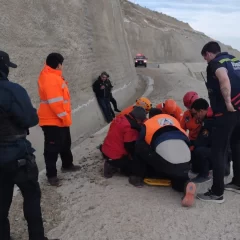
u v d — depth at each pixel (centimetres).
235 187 459
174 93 1535
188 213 409
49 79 478
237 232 371
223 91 379
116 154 507
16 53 596
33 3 695
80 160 625
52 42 753
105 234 377
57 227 402
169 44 6662
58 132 499
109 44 1330
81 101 877
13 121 306
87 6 1064
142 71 2631
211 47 398
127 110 557
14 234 396
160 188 480
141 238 365
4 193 323
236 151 445
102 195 465
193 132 511
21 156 308
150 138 447
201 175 496
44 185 516
